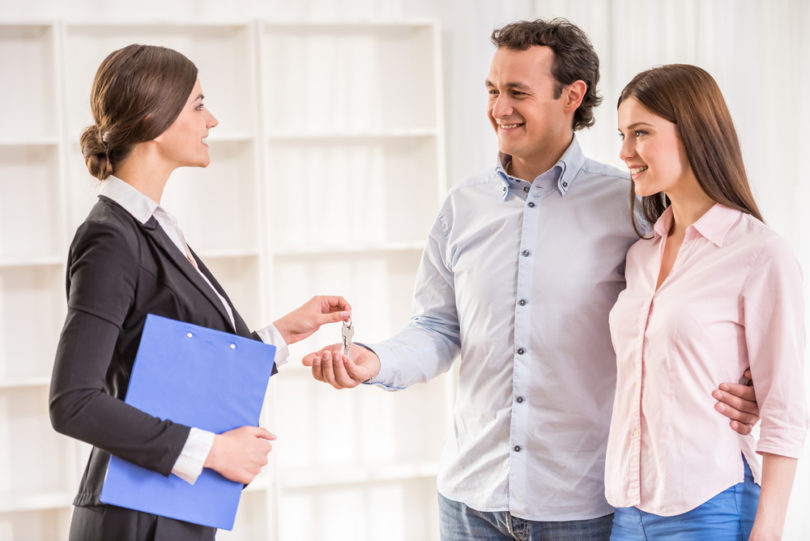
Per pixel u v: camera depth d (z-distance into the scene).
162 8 4.13
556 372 2.33
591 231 2.35
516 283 2.38
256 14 4.24
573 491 2.31
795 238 4.41
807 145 4.40
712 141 2.04
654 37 4.35
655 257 2.17
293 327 2.34
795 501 4.35
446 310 2.62
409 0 4.38
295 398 4.40
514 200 2.44
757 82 4.30
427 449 4.49
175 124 1.96
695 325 1.97
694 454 1.97
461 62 4.32
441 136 4.18
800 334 1.94
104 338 1.78
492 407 2.40
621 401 2.15
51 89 3.89
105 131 1.92
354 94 4.37
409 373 2.50
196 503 1.86
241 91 4.12
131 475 1.81
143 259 1.88
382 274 4.45
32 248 4.05
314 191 4.37
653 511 2.04
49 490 4.03
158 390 1.85
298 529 4.44
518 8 4.30
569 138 2.42
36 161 4.04
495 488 2.37
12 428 4.05
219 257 4.22
